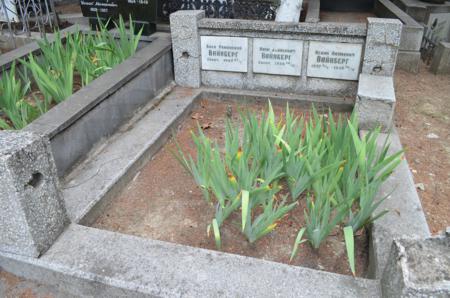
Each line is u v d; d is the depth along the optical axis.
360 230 2.45
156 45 4.34
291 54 4.02
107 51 4.13
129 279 1.96
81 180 2.80
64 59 3.86
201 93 4.32
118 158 3.06
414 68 5.37
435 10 8.16
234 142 2.66
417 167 3.16
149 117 3.72
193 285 1.91
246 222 2.22
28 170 1.95
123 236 2.23
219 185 2.28
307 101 4.06
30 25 6.07
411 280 1.51
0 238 2.11
